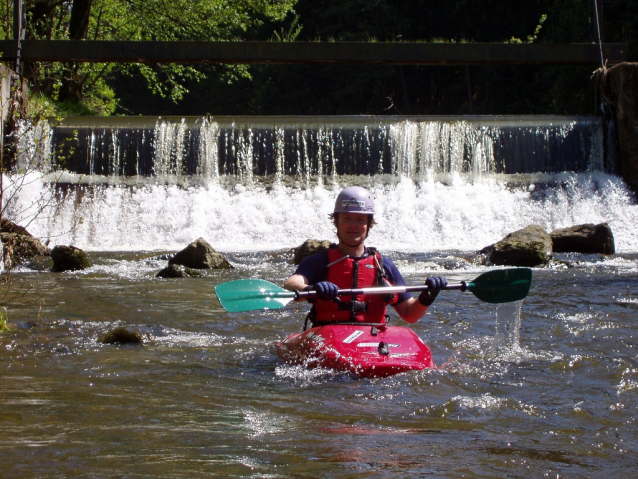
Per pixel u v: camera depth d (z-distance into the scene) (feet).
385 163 51.60
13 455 8.63
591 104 84.23
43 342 17.12
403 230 47.44
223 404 11.51
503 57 52.49
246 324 20.07
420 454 8.96
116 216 47.39
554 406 11.55
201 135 50.52
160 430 9.89
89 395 12.03
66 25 83.71
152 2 84.99
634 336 17.70
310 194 49.80
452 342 17.15
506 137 51.85
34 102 52.65
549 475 8.32
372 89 127.13
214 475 8.02
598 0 53.31
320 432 9.92
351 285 14.90
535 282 28.04
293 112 134.41
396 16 119.44
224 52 51.52
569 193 50.16
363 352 13.64
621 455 9.14
